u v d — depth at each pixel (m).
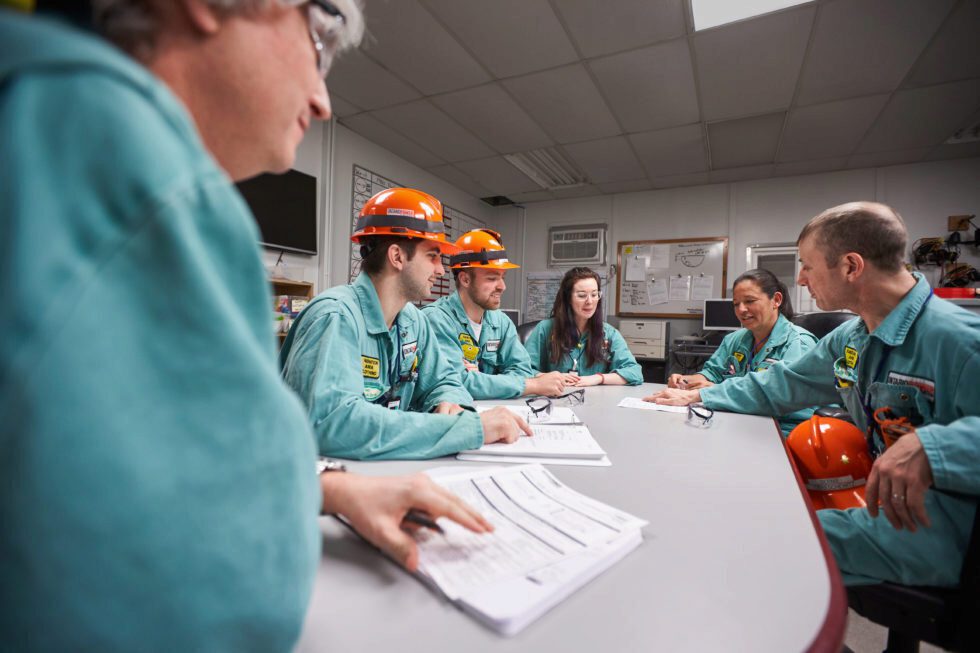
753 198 4.49
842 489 0.98
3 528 0.16
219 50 0.28
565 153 3.93
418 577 0.38
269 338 0.24
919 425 0.84
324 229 3.35
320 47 0.36
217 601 0.19
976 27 2.18
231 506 0.20
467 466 0.71
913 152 3.67
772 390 1.22
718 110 3.08
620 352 2.24
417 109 3.21
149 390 0.17
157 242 0.17
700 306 4.67
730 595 0.36
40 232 0.15
